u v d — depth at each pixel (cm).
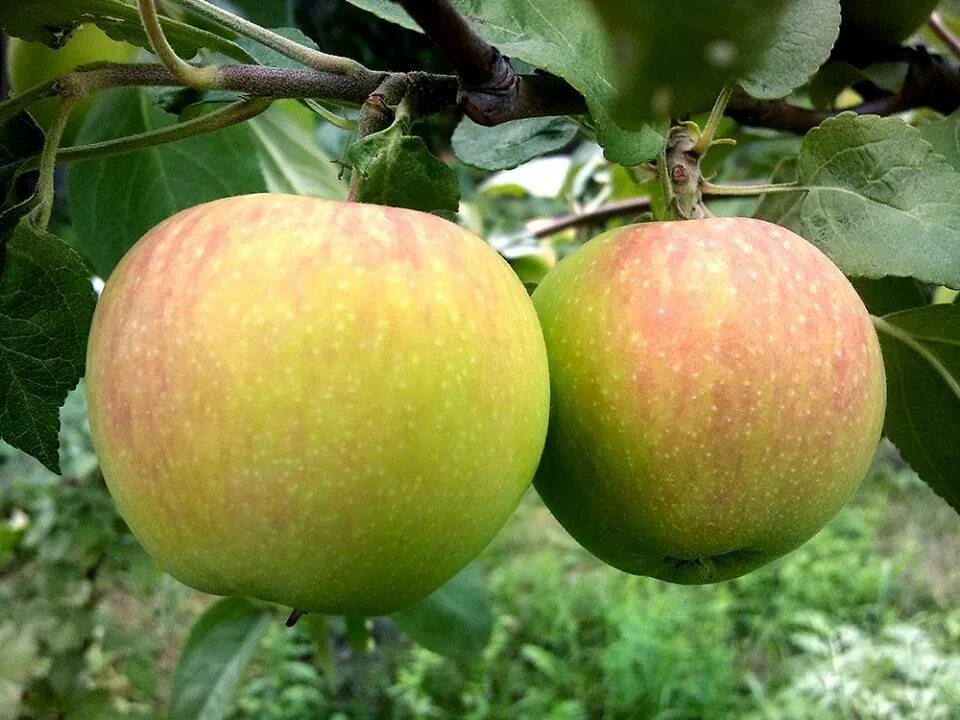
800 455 13
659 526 14
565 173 34
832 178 16
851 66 21
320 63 14
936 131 19
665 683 62
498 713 62
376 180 13
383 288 11
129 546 36
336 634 68
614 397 13
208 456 11
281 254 11
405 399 11
